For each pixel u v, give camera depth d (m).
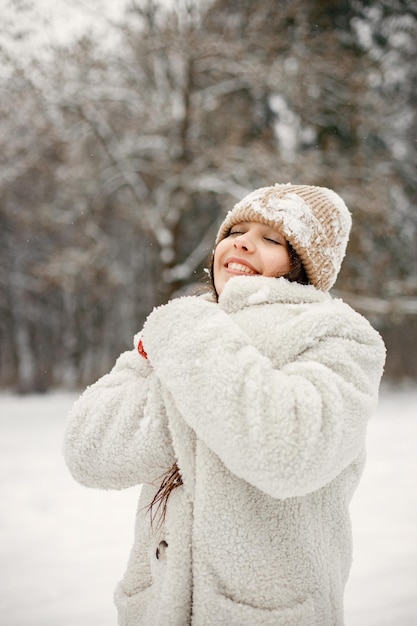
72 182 14.00
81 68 13.42
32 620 2.58
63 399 17.41
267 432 1.05
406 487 4.89
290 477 1.04
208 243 14.36
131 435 1.22
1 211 15.66
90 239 14.31
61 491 5.26
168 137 14.14
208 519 1.15
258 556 1.15
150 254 17.84
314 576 1.18
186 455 1.18
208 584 1.14
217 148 13.38
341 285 13.63
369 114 14.41
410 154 15.95
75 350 21.86
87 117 14.12
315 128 14.70
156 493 1.32
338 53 14.10
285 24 14.12
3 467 6.43
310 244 1.47
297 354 1.19
